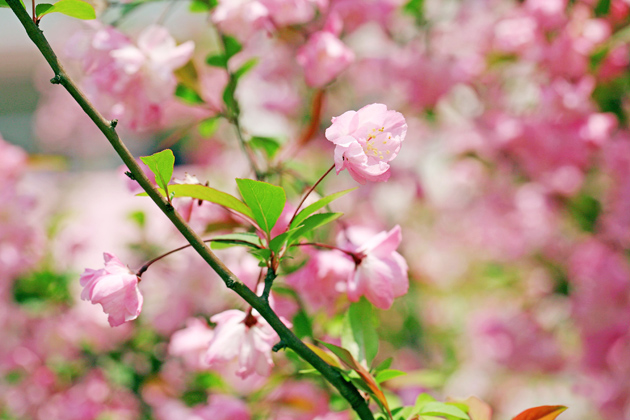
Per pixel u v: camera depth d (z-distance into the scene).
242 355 1.15
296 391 1.36
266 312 1.10
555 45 1.68
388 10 1.87
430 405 1.12
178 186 1.10
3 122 4.83
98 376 1.82
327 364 1.11
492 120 2.18
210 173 2.37
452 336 2.96
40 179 3.12
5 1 1.11
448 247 2.95
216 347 1.15
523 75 2.04
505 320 2.48
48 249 1.93
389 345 2.29
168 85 1.26
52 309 1.87
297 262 1.33
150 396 1.75
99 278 1.11
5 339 1.83
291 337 1.11
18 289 1.82
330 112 2.30
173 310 1.71
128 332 1.85
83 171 4.09
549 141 1.94
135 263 1.83
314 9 1.35
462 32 2.15
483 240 2.76
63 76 1.08
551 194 2.26
